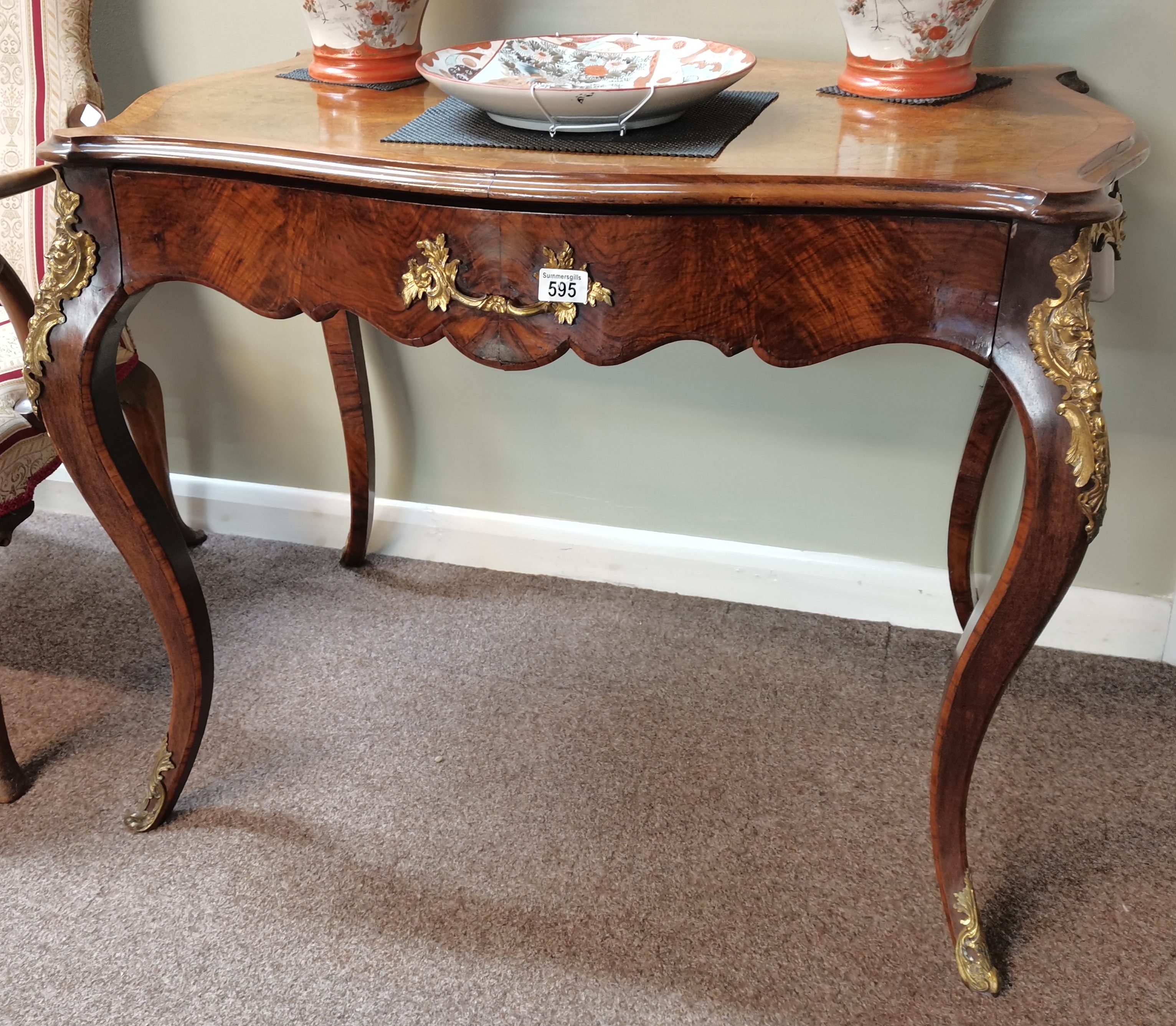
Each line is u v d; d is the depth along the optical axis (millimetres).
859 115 888
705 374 1327
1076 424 711
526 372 1392
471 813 1113
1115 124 836
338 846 1073
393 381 1449
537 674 1324
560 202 750
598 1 1188
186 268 868
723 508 1416
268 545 1603
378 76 1025
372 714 1258
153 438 1407
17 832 1093
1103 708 1256
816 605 1436
